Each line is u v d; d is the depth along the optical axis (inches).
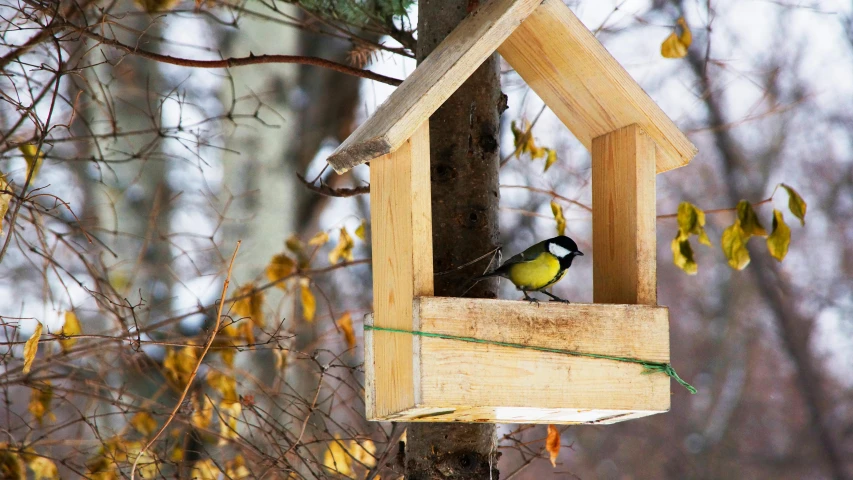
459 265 194.2
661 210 820.0
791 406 787.4
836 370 793.6
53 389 260.4
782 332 799.7
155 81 430.0
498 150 202.8
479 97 200.8
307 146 480.7
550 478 614.5
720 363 809.5
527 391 171.8
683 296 829.8
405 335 172.2
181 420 243.4
